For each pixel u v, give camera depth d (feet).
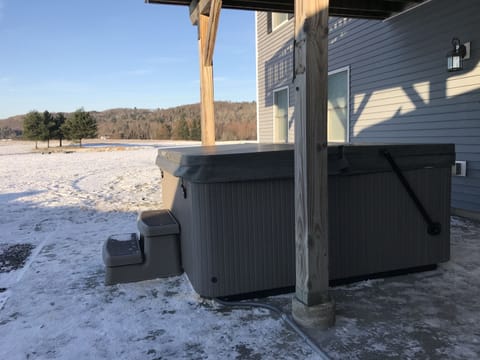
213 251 8.70
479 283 9.69
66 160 63.41
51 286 10.21
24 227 17.34
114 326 7.96
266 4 18.21
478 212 16.29
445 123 17.65
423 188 10.26
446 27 17.19
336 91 25.93
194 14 18.20
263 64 35.96
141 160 60.70
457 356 6.60
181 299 9.18
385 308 8.43
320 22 6.96
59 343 7.35
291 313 8.22
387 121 21.20
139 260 10.30
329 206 9.32
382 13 20.03
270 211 8.96
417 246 10.34
